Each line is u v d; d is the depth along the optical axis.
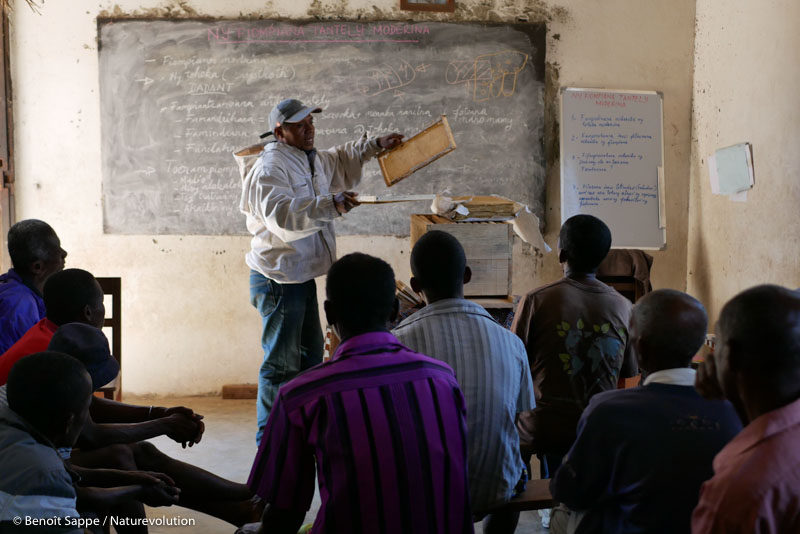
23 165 4.67
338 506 1.53
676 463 1.50
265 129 4.70
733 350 1.16
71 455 2.38
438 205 3.23
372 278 1.65
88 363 2.18
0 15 4.49
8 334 2.69
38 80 4.62
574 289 2.53
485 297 3.23
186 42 4.62
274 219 3.23
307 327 3.72
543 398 2.55
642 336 1.62
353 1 4.65
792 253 3.84
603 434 1.56
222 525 3.02
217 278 4.79
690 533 1.49
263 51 4.65
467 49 4.72
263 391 3.59
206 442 4.00
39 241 2.78
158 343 4.82
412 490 1.55
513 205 3.31
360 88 4.70
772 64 3.99
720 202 4.57
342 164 3.67
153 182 4.71
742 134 4.31
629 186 4.86
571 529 1.80
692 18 4.83
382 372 1.60
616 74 4.83
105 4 4.59
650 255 4.69
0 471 1.70
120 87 4.64
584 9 4.77
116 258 4.76
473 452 2.03
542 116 4.79
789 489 1.07
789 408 1.12
